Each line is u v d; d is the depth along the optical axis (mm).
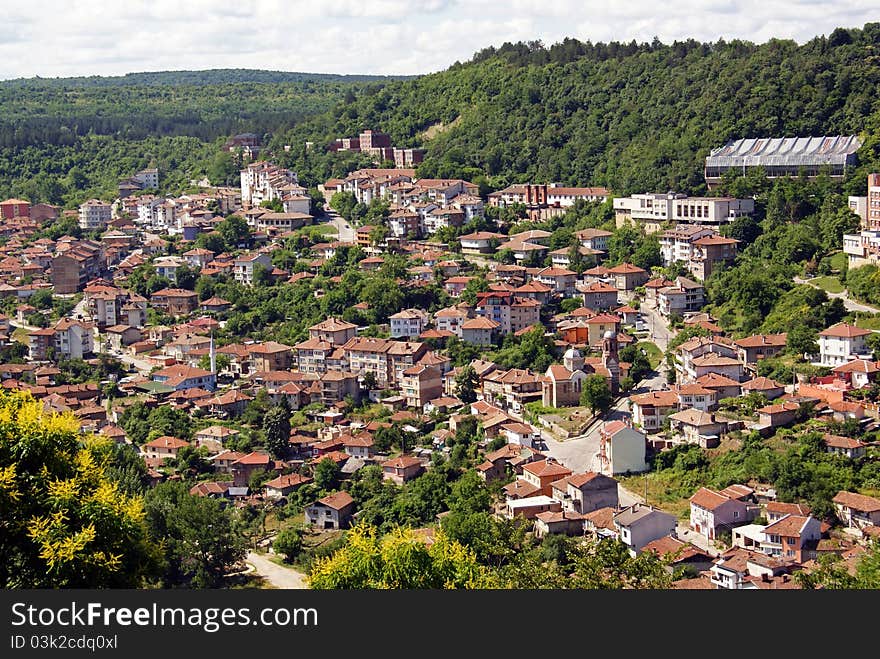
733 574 162125
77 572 98562
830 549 172000
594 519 188750
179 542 180375
